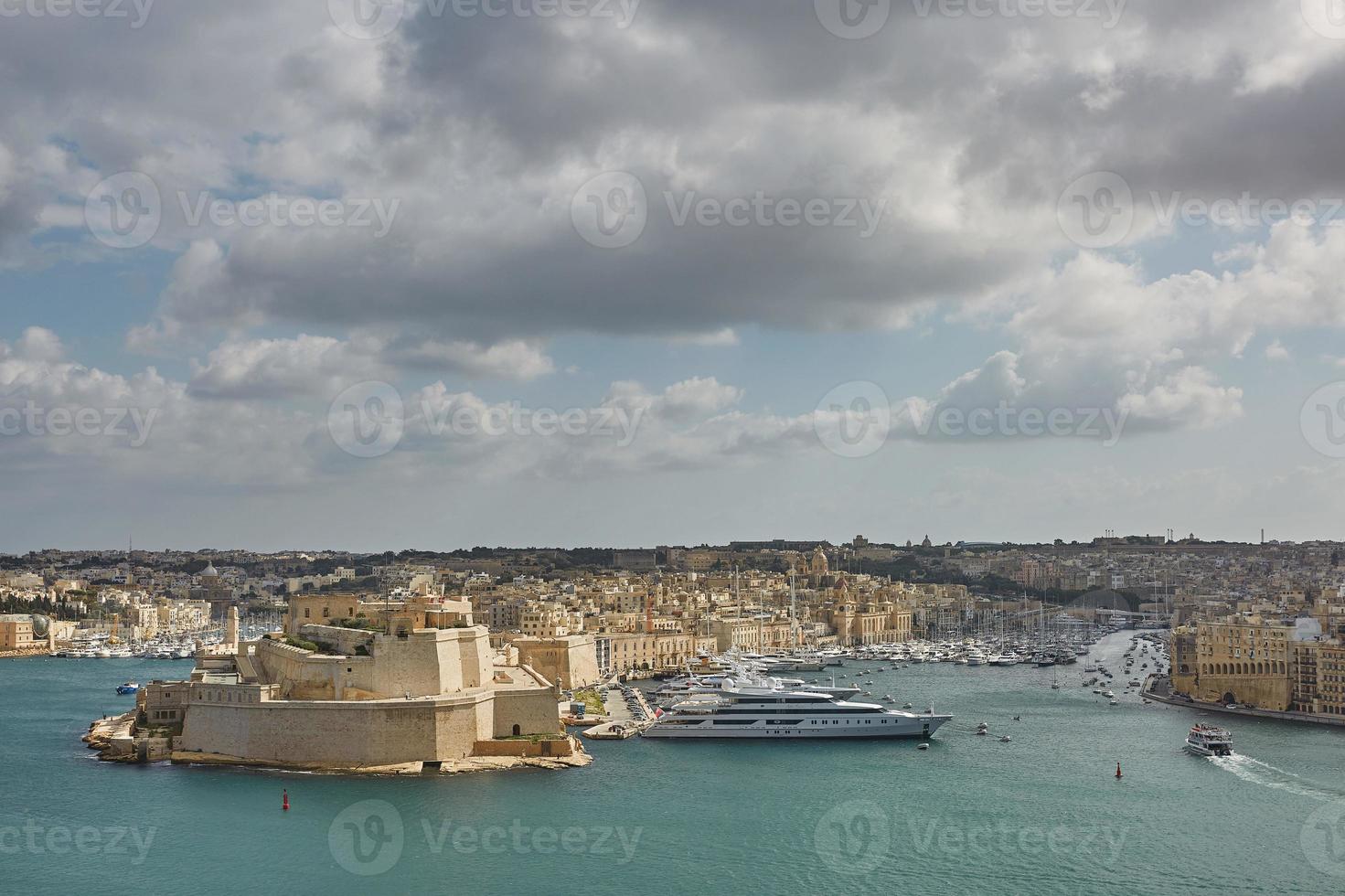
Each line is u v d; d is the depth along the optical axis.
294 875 184.88
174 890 178.75
